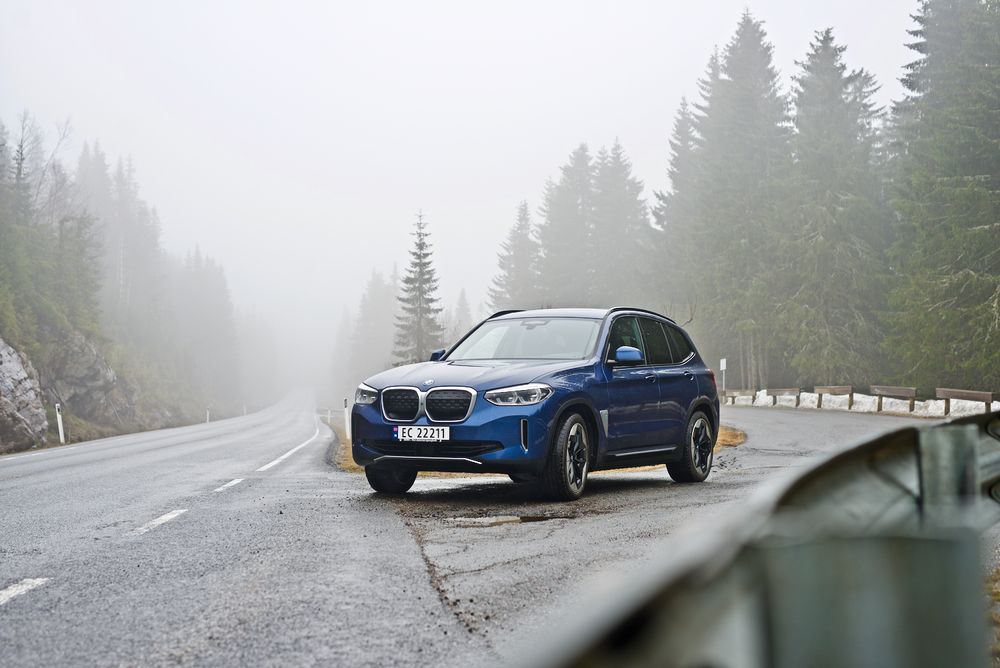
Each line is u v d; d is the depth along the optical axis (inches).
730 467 470.9
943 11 1690.5
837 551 28.3
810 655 26.1
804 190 1838.1
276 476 460.4
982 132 1385.3
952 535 33.0
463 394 301.7
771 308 1931.6
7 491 402.0
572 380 317.1
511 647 134.0
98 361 1995.6
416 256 3142.2
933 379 1483.8
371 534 243.8
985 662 35.6
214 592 176.2
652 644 18.2
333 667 125.3
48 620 155.9
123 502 345.4
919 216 1476.4
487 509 291.6
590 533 235.0
